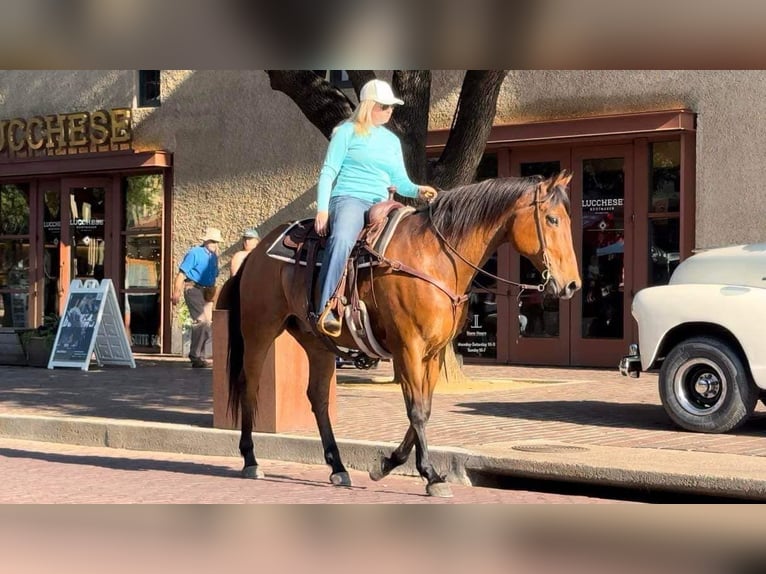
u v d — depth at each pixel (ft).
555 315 58.75
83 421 36.94
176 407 41.37
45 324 62.59
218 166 69.41
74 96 76.02
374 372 54.60
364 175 26.55
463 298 25.46
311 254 26.89
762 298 32.30
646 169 55.57
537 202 24.63
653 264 55.77
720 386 32.96
